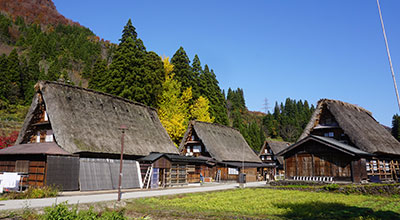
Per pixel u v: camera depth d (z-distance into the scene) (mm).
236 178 38469
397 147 34250
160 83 43406
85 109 24797
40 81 23406
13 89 63375
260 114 161875
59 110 22141
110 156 23672
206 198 18328
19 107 60812
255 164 42625
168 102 44000
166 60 48250
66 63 99438
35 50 100188
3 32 110750
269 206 15008
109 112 27250
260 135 98875
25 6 148625
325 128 33719
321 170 27391
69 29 147750
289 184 27609
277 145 63250
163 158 26234
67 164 20000
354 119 32844
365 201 17312
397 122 89562
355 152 24672
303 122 124438
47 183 18625
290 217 11883
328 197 19031
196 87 54438
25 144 23828
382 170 30531
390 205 15727
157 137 30531
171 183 27531
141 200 16750
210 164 36562
